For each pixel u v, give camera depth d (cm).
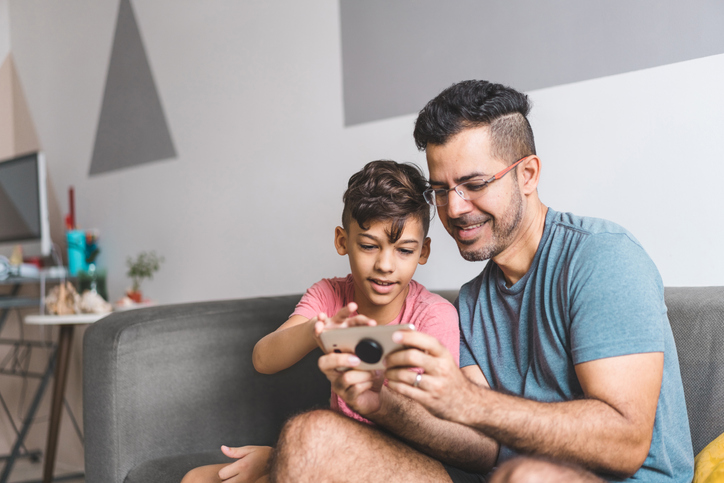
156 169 232
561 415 71
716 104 114
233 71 206
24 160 250
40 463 271
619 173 126
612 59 126
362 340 69
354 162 173
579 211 131
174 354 121
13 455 222
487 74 145
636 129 124
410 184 103
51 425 208
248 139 201
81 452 254
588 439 71
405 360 67
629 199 125
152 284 234
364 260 101
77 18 265
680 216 119
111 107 251
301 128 186
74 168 270
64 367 210
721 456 83
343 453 75
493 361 96
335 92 177
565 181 133
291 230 190
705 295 103
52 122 280
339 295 117
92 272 238
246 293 203
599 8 128
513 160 87
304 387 142
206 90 214
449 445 85
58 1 274
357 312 112
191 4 219
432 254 154
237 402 130
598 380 75
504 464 62
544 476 58
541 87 136
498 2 143
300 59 186
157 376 119
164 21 229
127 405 114
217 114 211
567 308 82
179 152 224
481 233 89
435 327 101
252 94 200
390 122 165
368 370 71
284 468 75
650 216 122
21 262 274
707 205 116
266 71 196
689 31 117
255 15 199
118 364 114
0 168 263
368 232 99
